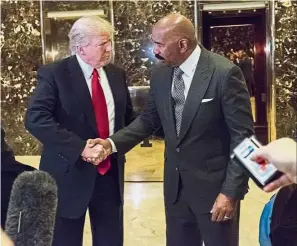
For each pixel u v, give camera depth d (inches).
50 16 208.4
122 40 199.2
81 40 83.5
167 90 79.8
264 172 46.4
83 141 84.1
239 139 73.8
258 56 205.6
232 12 200.1
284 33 195.3
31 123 84.5
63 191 87.0
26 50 213.3
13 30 212.7
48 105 84.8
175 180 81.0
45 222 51.4
